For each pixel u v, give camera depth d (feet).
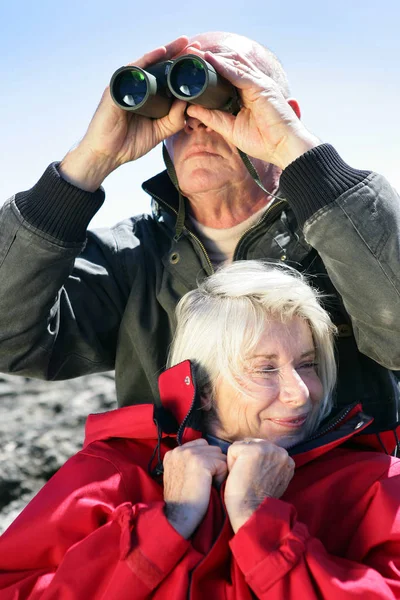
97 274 8.72
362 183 7.22
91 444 7.50
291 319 7.16
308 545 6.27
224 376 7.07
